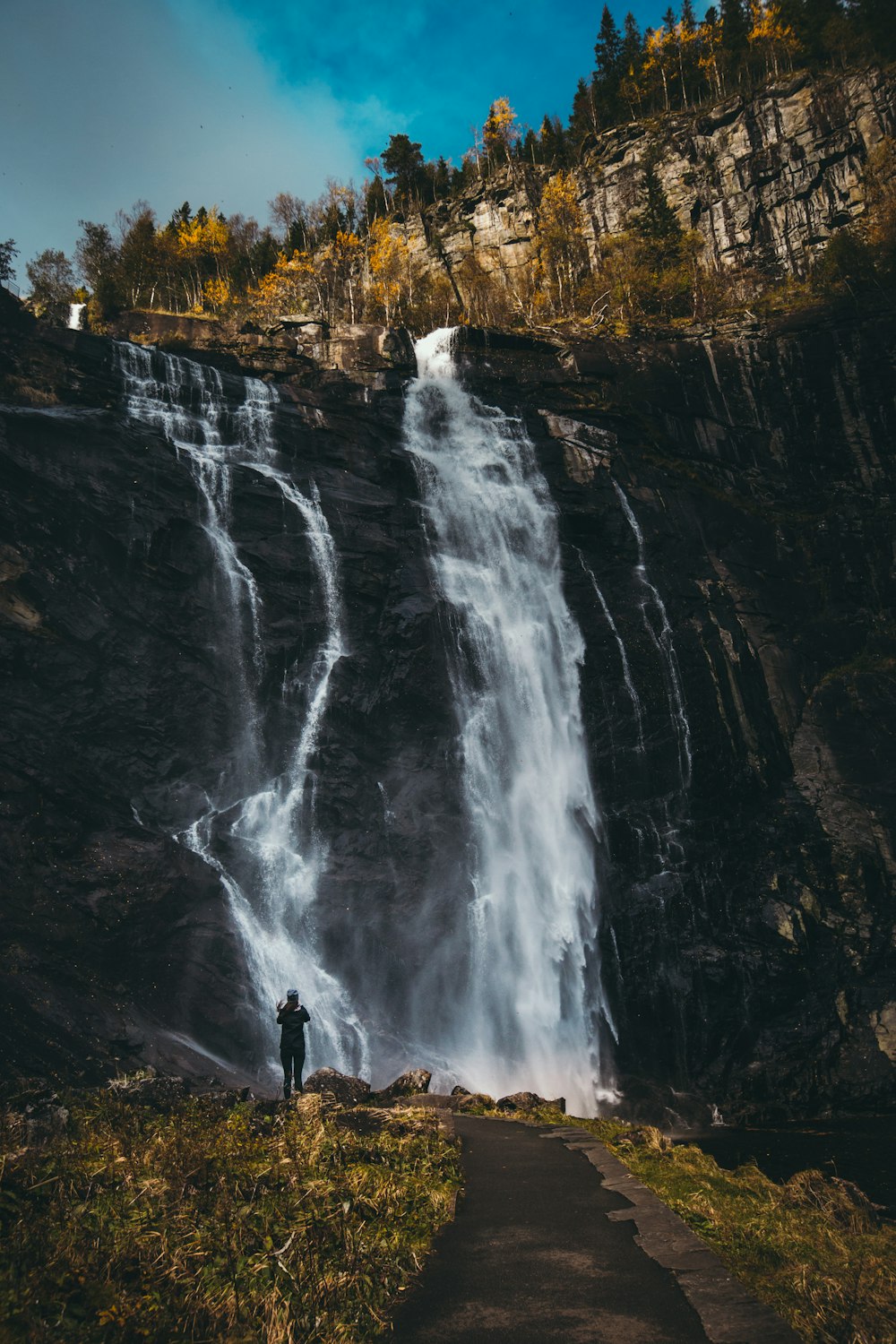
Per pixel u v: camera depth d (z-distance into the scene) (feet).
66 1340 15.08
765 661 128.77
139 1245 18.57
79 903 73.00
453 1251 22.15
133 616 91.86
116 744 85.92
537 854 106.11
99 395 107.55
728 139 215.31
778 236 201.87
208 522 101.81
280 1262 18.69
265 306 234.38
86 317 144.77
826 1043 94.17
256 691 96.84
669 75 278.46
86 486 93.61
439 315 226.17
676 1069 95.86
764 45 252.21
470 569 119.34
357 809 97.30
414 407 132.67
